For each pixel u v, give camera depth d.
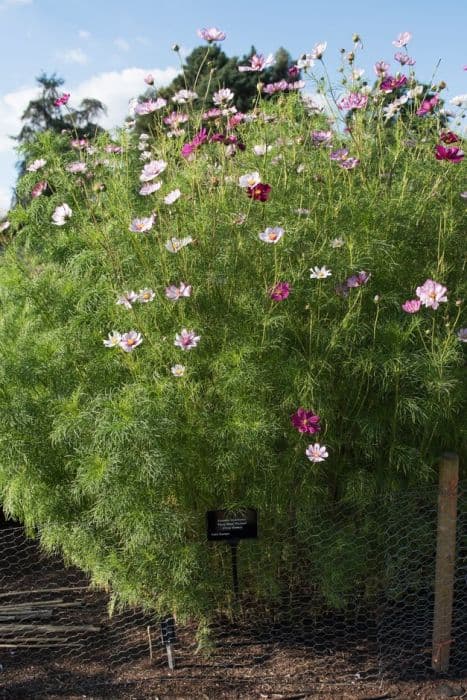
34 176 4.03
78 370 3.48
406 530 3.47
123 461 3.00
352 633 3.60
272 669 3.38
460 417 3.59
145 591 3.39
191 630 3.63
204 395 3.35
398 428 3.42
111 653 3.51
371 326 3.49
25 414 3.24
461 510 3.56
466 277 3.71
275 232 3.20
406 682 3.28
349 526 3.43
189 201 3.73
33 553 4.42
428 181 3.83
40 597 3.97
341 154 3.70
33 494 3.41
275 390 3.32
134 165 4.27
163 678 3.33
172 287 3.16
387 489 3.40
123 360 3.46
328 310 3.47
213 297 3.45
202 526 3.34
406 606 3.60
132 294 3.20
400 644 3.50
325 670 3.37
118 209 3.77
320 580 3.41
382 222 3.57
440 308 3.57
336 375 3.42
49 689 3.27
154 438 2.98
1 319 4.04
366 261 3.49
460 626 3.56
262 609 3.60
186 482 3.31
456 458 3.14
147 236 3.65
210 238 3.52
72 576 4.20
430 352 3.37
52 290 3.67
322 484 3.46
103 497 3.10
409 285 3.65
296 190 3.82
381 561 3.48
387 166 4.09
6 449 3.28
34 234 4.00
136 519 3.08
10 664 3.46
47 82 21.58
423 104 4.00
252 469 3.29
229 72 14.44
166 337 3.32
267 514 3.34
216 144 4.27
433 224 3.76
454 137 3.75
